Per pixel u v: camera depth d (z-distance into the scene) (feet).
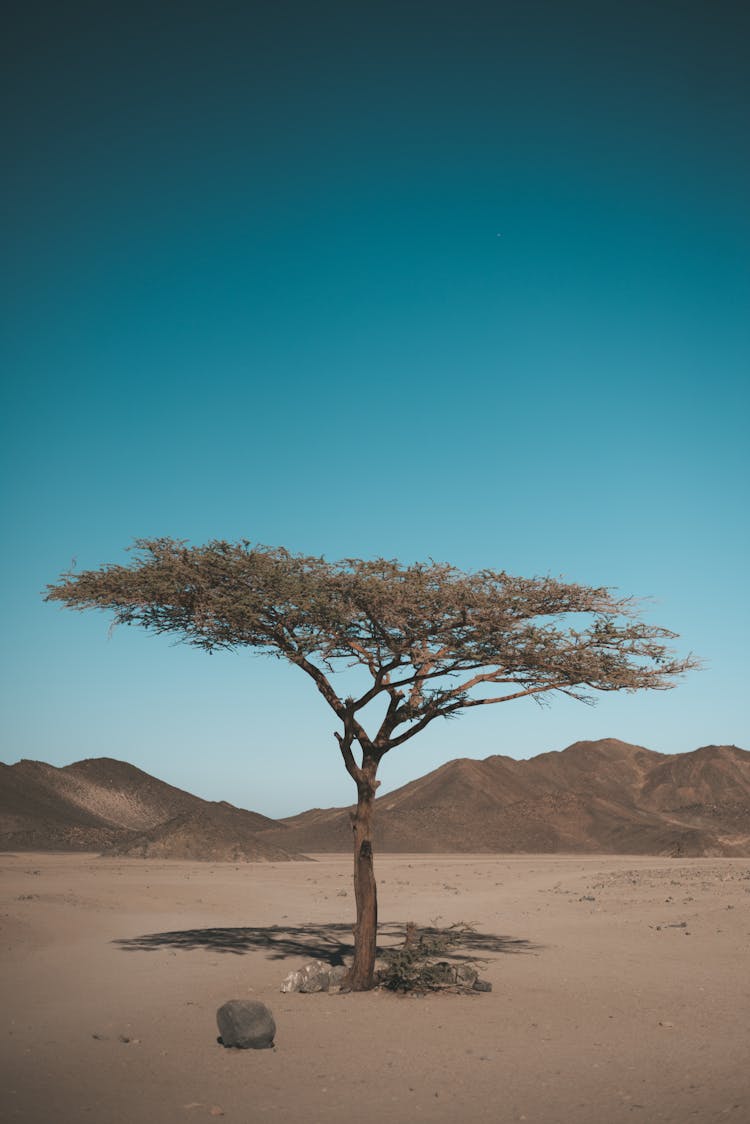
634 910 123.34
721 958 81.30
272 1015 51.72
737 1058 44.29
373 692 66.44
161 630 70.69
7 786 399.03
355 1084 40.47
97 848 337.11
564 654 64.80
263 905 136.26
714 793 533.14
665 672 66.64
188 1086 40.09
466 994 63.26
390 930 105.19
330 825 474.08
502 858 351.46
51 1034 50.19
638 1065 43.45
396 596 60.75
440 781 526.57
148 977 70.08
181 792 493.36
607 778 566.36
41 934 92.22
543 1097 38.19
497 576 63.16
